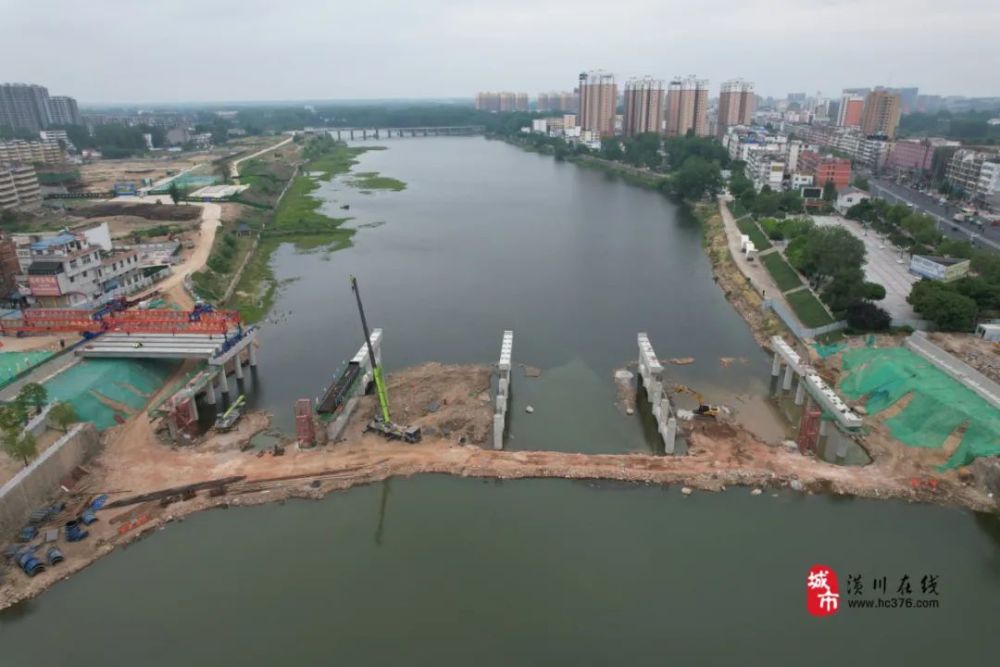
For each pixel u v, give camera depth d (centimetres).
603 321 12181
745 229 18275
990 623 5366
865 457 7675
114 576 5903
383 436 7994
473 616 5431
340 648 5125
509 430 8281
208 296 13000
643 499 6925
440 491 7094
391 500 6956
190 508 6744
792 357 9044
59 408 7412
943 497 6819
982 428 7169
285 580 5859
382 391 8094
